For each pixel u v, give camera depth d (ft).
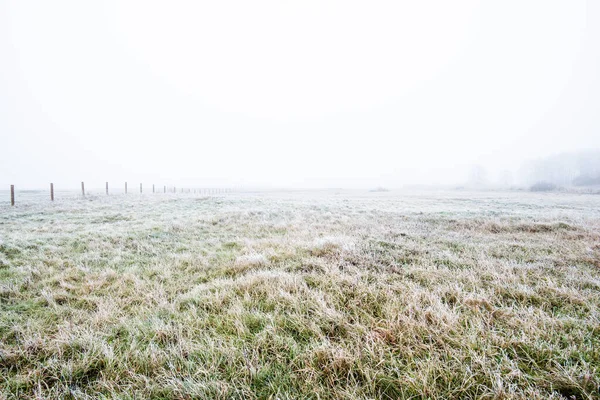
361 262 18.07
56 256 20.42
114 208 52.21
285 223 34.63
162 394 7.79
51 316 11.91
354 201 74.33
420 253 20.44
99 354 9.16
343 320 10.71
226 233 29.30
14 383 8.16
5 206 53.88
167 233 28.94
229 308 12.19
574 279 14.97
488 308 11.84
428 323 10.54
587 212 48.08
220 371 8.55
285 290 13.80
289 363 8.90
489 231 30.09
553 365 8.39
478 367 8.29
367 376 7.75
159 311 12.07
